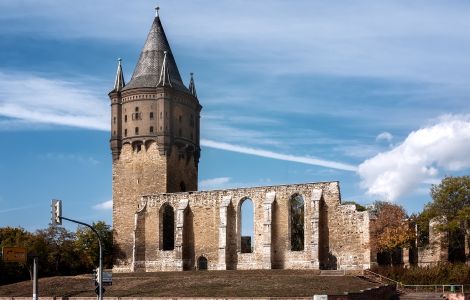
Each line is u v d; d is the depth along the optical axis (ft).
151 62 402.31
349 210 320.09
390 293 249.96
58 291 284.20
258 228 339.57
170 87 387.75
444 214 329.52
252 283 262.06
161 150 382.01
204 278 284.61
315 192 327.26
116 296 258.16
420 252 328.08
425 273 277.64
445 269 278.87
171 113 388.16
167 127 384.27
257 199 342.03
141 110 388.37
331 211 324.19
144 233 369.30
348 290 237.66
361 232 315.78
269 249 329.93
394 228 328.08
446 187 330.95
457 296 240.94
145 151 386.32
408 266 305.94
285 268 328.70
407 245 324.60
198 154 409.28
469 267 279.69
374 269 293.64
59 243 415.03
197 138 410.11
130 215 384.68
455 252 328.49
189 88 420.77
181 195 362.12
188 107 401.08
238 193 347.56
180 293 247.70
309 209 328.90
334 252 320.91
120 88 399.65
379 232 333.21
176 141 388.78
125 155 391.45
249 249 411.75
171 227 382.22
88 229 408.05
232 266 343.05
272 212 334.44
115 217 388.78
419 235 349.82
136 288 272.51
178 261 352.08
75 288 287.69
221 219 344.49
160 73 397.39
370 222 314.76
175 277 296.71
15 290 296.71
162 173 380.17
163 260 359.46
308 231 327.26
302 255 325.83
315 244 318.65
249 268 337.93
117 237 386.11
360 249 314.55
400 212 342.85
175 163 388.57
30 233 409.90
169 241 379.55
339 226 321.52
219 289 251.39
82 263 415.64
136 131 387.34
